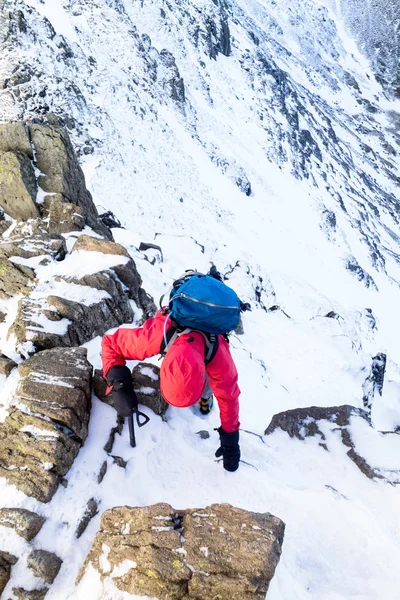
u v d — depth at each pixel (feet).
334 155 399.24
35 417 11.94
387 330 202.80
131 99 214.48
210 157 237.86
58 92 157.48
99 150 157.38
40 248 20.77
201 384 9.73
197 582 8.98
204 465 13.20
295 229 240.73
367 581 10.78
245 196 232.73
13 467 11.49
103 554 9.99
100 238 25.32
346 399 31.27
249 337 40.29
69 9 251.39
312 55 611.47
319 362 36.55
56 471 11.50
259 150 309.83
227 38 385.50
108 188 144.15
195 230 158.20
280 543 9.73
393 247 334.65
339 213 308.81
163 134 219.41
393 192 451.12
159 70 260.62
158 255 51.88
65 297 17.57
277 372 34.09
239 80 368.68
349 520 12.18
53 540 10.63
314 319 47.55
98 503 11.57
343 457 14.21
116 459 12.55
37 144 29.45
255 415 20.33
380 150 508.94
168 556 9.34
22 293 19.17
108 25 252.42
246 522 9.70
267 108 360.89
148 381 14.26
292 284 144.36
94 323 17.49
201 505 11.98
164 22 329.52
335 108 548.31
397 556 11.34
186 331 10.38
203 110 297.33
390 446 14.29
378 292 240.12
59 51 184.34
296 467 14.08
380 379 40.83
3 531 10.41
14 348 15.60
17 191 27.50
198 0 376.27
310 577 10.75
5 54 155.53
